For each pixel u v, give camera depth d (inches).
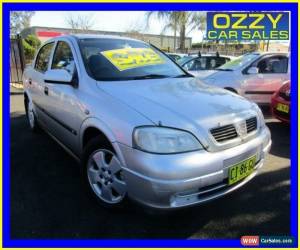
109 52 136.0
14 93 364.8
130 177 93.5
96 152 110.0
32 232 98.7
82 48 133.8
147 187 89.2
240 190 124.0
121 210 107.7
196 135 93.0
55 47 158.1
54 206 112.7
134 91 112.2
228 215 107.9
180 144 90.9
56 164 148.4
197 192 92.0
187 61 353.1
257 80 257.3
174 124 92.6
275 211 110.3
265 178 135.0
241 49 1112.2
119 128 96.3
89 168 114.1
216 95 119.3
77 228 101.0
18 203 114.3
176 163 88.1
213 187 94.9
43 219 105.2
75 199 117.3
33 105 183.5
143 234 98.6
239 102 116.4
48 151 164.9
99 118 105.2
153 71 137.7
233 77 259.3
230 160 96.6
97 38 144.3
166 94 111.9
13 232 98.5
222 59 350.9
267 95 259.3
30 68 191.6
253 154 105.7
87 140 120.6
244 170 102.4
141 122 93.1
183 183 88.2
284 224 103.2
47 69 159.9
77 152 128.6
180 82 130.6
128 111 98.3
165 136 90.3
